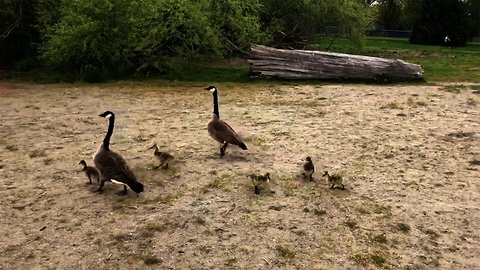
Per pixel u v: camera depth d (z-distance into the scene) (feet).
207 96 57.77
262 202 27.48
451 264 21.97
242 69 81.41
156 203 27.14
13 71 78.28
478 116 47.03
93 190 28.99
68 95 57.82
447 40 139.33
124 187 28.37
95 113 48.49
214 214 25.90
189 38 74.28
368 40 155.43
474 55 107.55
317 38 101.76
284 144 38.11
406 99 54.65
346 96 56.75
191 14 71.41
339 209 26.94
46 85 65.41
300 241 23.56
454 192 29.58
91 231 24.07
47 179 30.66
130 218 25.32
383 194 29.14
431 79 71.31
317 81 68.64
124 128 42.70
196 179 30.68
